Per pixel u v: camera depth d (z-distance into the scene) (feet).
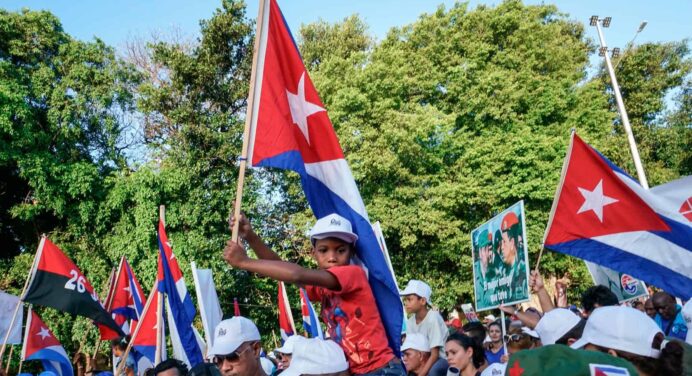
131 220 78.64
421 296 25.89
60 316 73.15
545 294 21.13
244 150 15.57
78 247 78.79
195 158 80.28
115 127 86.12
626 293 31.99
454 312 87.66
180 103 83.92
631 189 21.24
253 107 16.16
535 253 87.45
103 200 79.56
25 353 34.37
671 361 9.31
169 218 77.15
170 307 30.45
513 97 88.63
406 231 81.66
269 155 15.92
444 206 84.02
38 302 32.45
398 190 82.48
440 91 94.07
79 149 84.33
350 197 15.16
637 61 115.75
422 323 25.80
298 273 12.01
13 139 75.36
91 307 33.12
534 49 96.12
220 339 15.52
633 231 20.92
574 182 21.86
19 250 88.38
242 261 12.07
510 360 5.93
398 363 12.91
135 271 75.51
